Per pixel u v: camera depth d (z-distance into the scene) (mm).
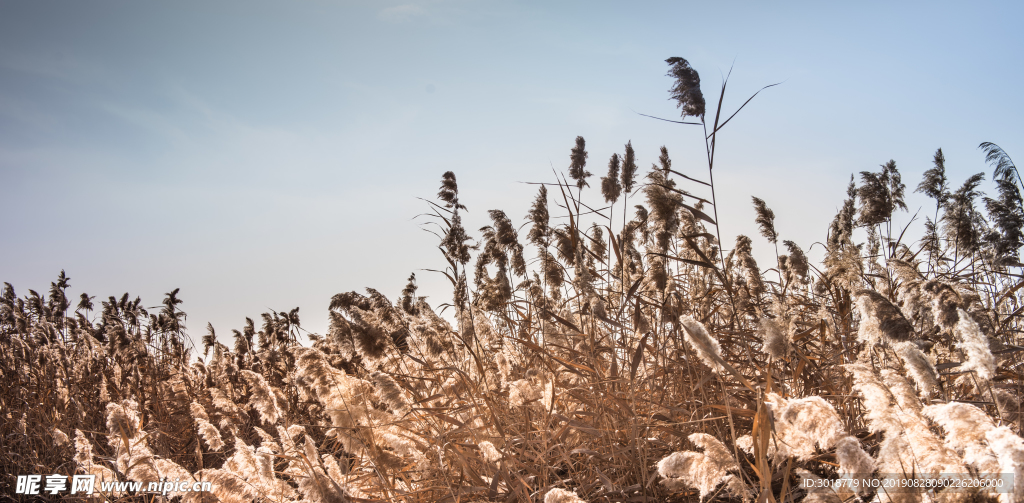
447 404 5738
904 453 2816
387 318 6629
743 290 6754
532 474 4871
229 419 7215
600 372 5547
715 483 3170
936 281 4223
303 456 4938
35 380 10789
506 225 7523
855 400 4566
